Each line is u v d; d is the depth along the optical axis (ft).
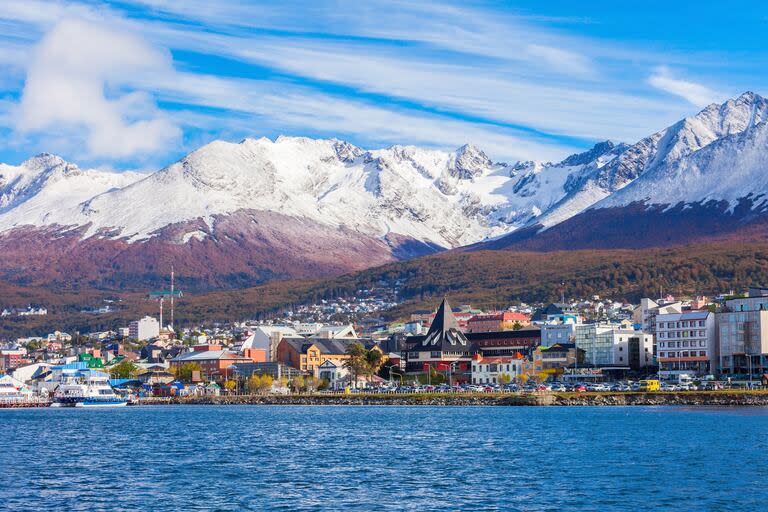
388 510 481.46
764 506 485.56
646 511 475.31
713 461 636.07
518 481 563.48
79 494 527.40
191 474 600.39
